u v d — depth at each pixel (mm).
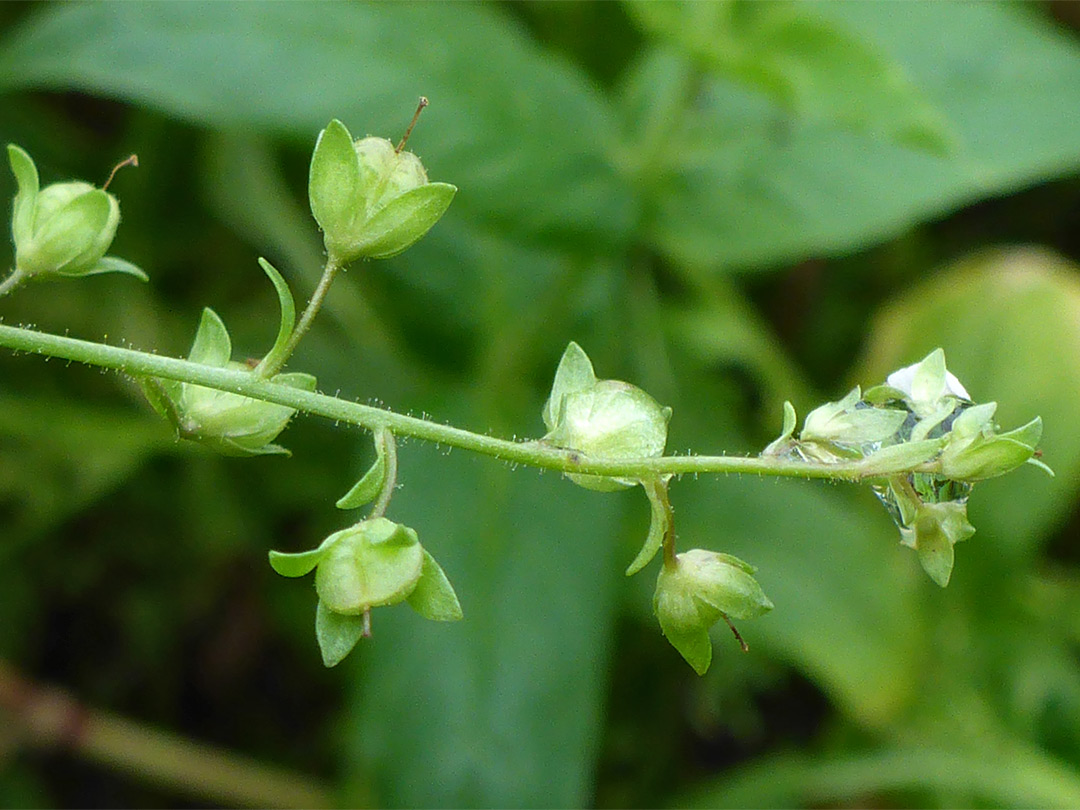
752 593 48
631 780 92
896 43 84
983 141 80
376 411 48
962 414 48
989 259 91
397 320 87
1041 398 87
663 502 48
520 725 72
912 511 48
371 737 72
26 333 47
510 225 75
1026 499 85
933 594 85
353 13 73
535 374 86
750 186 80
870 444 49
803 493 84
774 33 68
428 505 76
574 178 75
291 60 72
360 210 49
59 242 50
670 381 89
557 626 74
